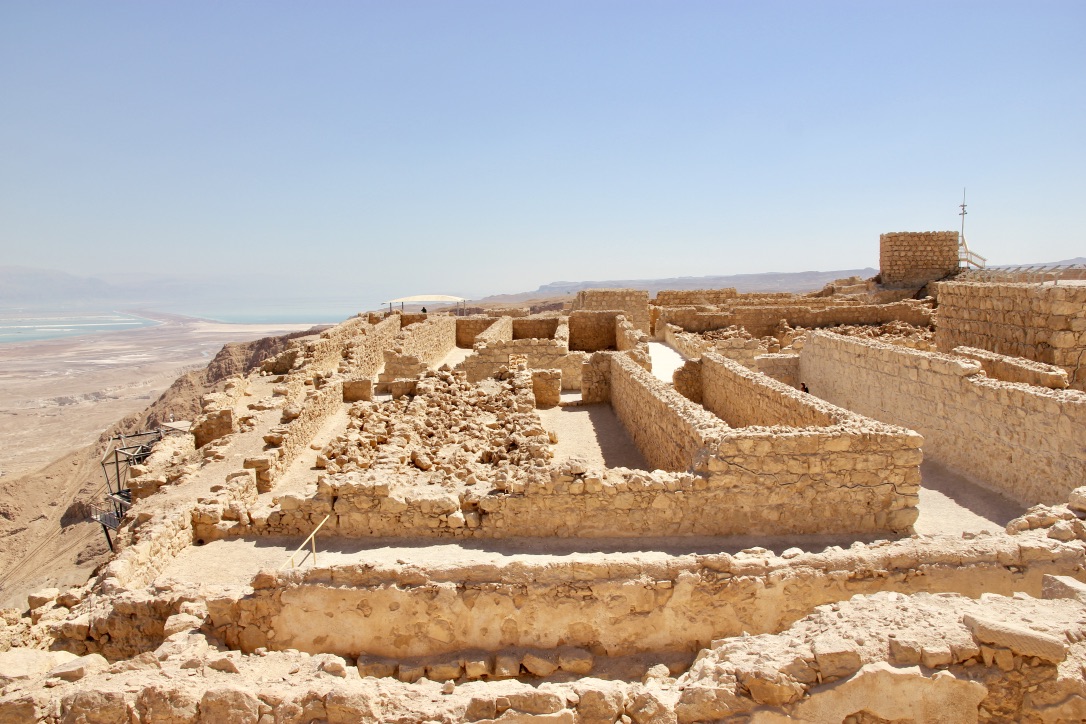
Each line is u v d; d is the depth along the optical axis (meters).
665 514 10.41
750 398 17.02
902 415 16.56
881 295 42.84
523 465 12.45
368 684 6.03
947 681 5.35
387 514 10.49
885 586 7.82
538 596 7.69
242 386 26.64
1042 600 6.15
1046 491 11.75
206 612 7.88
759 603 7.76
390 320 39.38
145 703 5.76
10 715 5.82
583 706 5.60
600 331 41.25
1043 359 17.25
